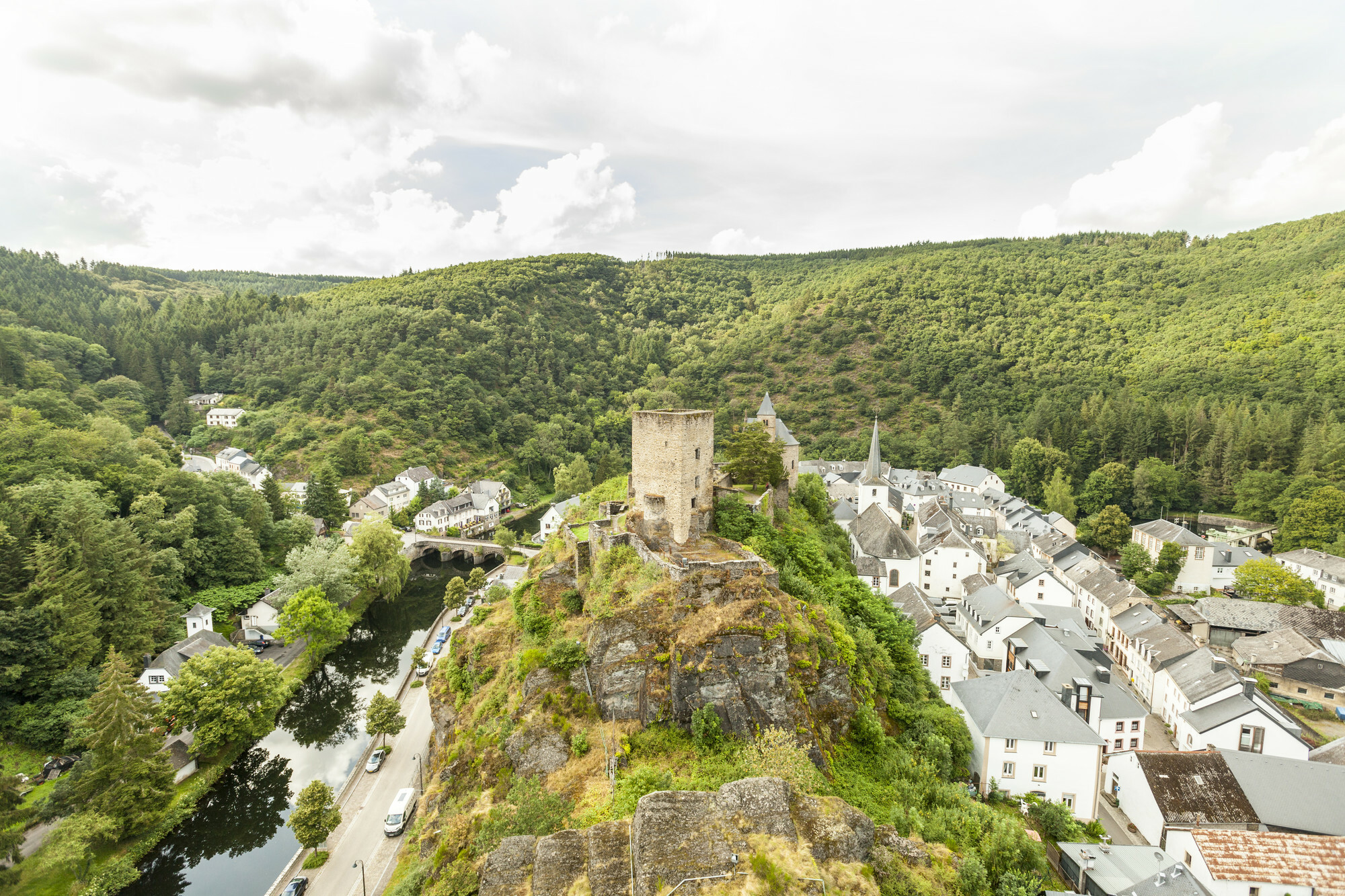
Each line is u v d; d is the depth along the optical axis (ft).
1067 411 554.87
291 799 189.98
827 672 136.98
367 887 149.48
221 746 203.72
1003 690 169.68
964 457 560.20
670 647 132.36
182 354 618.44
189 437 555.69
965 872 102.94
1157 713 229.45
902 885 85.71
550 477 606.55
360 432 542.57
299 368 615.57
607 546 155.84
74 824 151.43
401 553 380.37
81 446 315.17
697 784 110.01
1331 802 150.82
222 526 315.78
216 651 207.41
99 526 242.58
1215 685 201.36
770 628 130.41
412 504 482.28
